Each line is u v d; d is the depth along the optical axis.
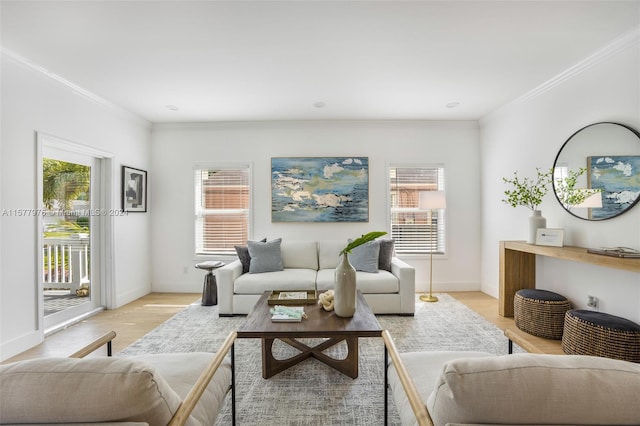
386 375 1.55
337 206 4.39
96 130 3.45
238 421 1.71
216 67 2.76
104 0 1.88
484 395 0.74
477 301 3.91
